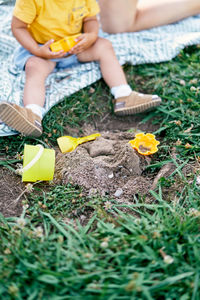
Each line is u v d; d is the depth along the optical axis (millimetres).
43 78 933
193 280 567
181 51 1102
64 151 826
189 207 711
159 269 595
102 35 1133
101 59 997
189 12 1170
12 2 1159
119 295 548
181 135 880
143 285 566
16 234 632
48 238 639
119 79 973
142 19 1137
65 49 928
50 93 954
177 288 564
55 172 792
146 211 727
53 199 735
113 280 568
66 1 902
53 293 550
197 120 904
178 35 1155
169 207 699
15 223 665
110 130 954
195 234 646
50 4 893
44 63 950
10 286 547
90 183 758
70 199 734
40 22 923
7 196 744
